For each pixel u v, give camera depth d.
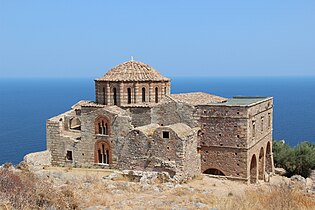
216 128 55.25
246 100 62.75
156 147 51.12
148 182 47.19
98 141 59.94
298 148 72.38
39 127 192.62
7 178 29.38
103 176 53.03
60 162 62.59
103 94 62.59
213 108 55.12
